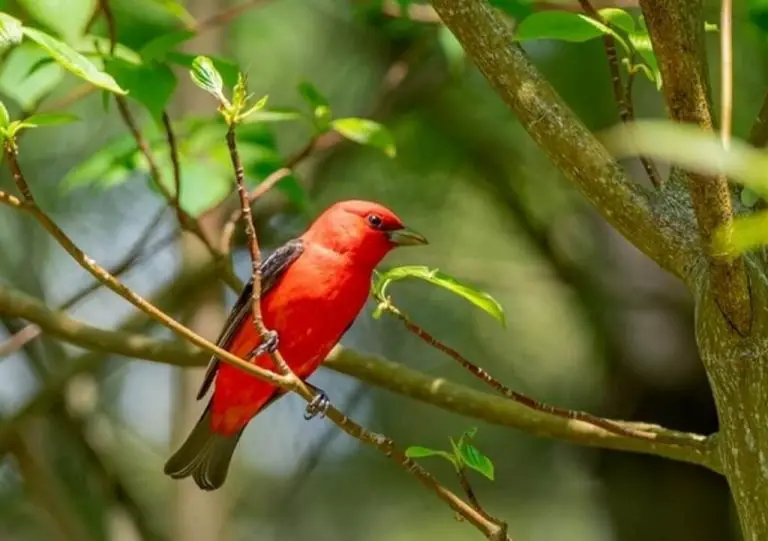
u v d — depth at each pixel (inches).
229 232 305.6
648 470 472.7
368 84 509.7
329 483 574.6
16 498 536.7
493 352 523.8
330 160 475.2
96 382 496.7
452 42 367.9
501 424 295.1
